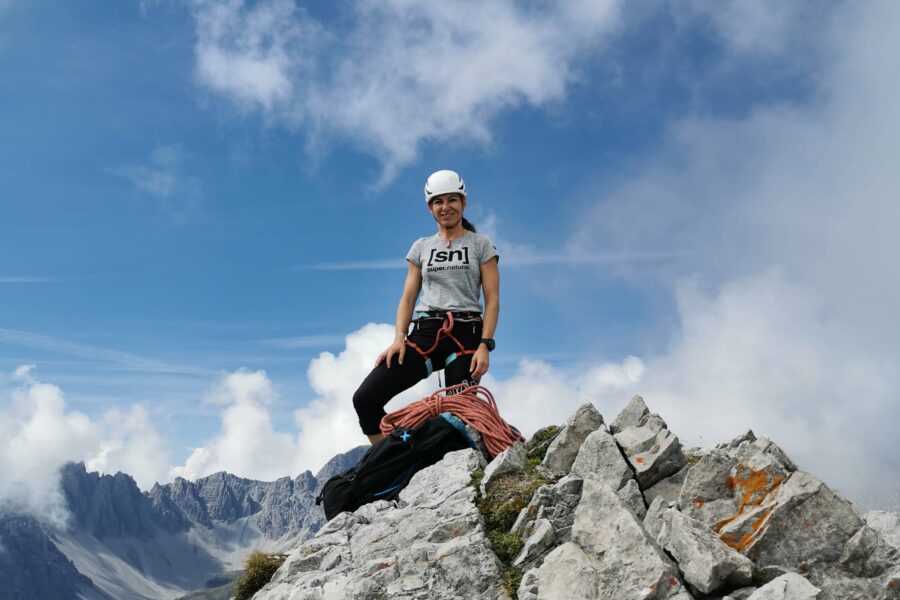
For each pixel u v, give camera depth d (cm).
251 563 299
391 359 370
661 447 275
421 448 335
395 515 285
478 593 233
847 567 208
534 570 227
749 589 200
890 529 282
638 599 197
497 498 275
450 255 379
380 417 374
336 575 262
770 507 219
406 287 390
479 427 338
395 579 245
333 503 335
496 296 376
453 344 371
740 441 305
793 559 211
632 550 206
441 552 244
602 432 281
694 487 236
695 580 202
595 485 228
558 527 250
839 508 214
